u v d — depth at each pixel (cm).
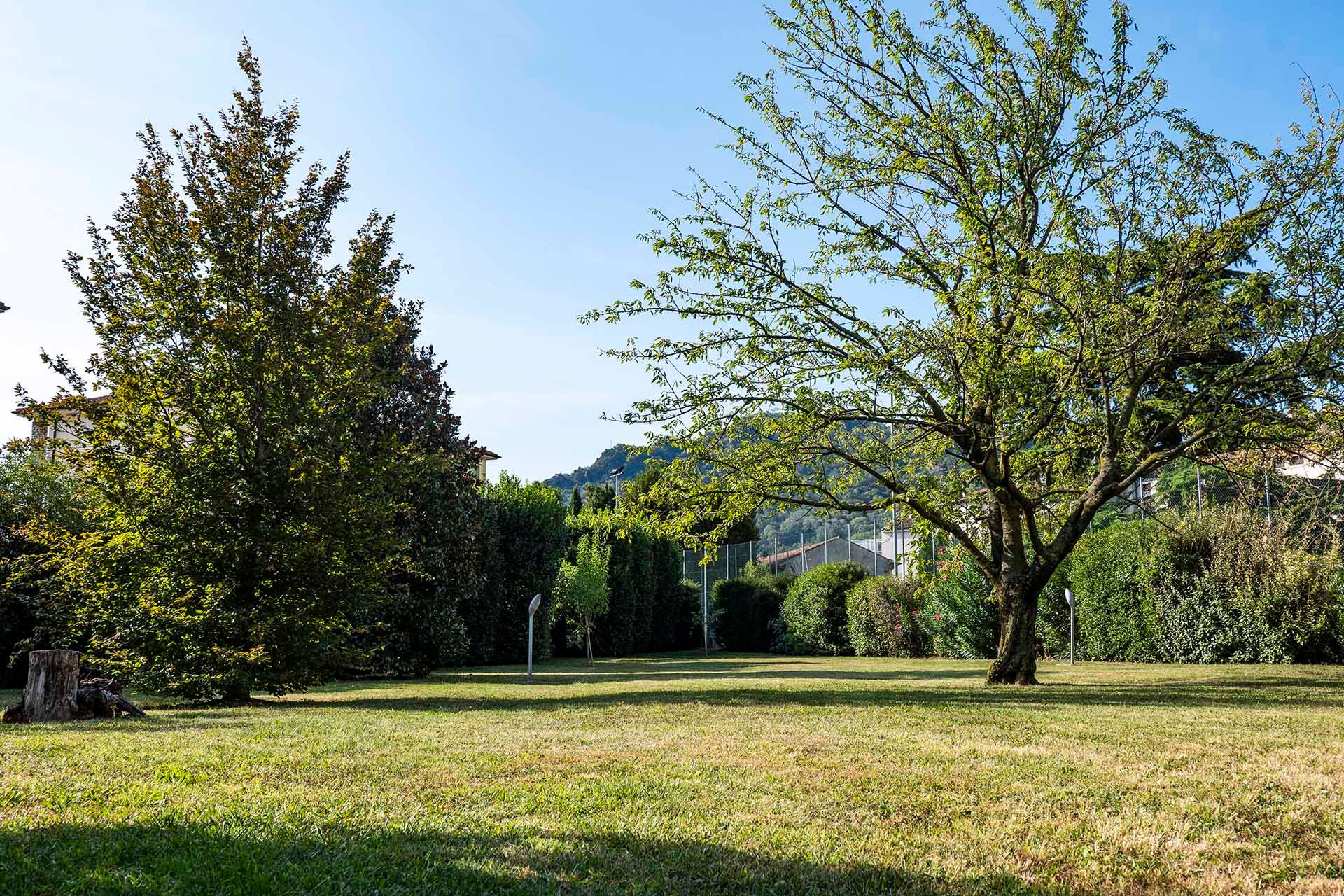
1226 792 574
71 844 397
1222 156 1276
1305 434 1412
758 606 4022
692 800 532
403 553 1852
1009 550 1541
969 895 381
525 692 1534
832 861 419
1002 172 1360
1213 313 1289
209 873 363
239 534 1232
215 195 1261
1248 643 2162
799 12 1429
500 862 397
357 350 1320
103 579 1257
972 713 1008
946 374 1307
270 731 830
